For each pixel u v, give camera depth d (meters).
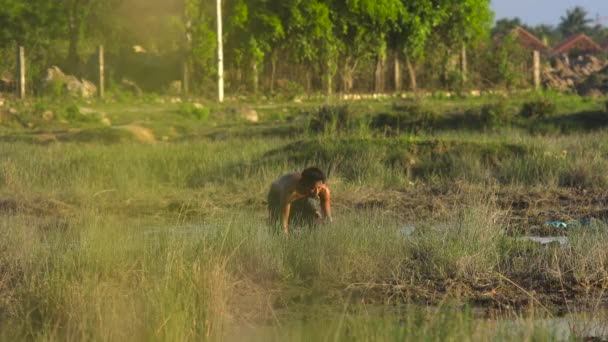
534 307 19.70
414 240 25.38
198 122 82.50
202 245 23.27
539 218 34.50
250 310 19.20
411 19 118.06
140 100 96.38
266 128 72.69
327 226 25.00
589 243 24.08
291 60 111.12
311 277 22.16
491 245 24.44
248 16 106.81
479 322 17.91
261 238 24.19
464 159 46.56
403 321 17.67
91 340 15.62
